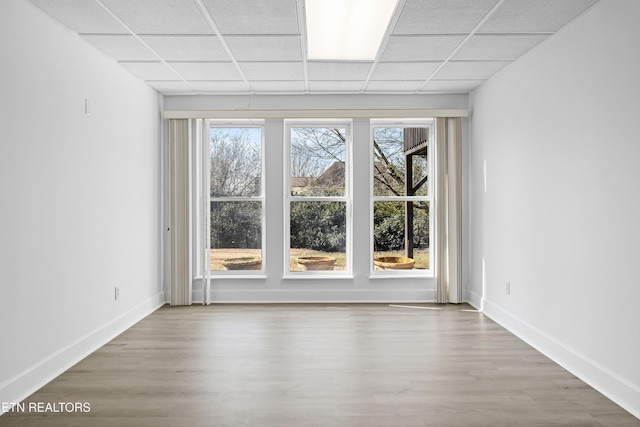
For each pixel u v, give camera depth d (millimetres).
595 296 3285
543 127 4031
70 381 3348
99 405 2945
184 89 5676
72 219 3719
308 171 6207
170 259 5910
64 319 3607
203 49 4238
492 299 5234
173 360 3795
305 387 3229
